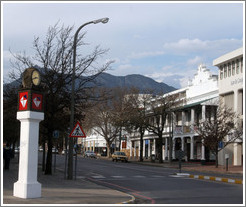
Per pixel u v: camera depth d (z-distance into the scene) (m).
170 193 15.92
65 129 25.53
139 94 60.25
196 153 51.41
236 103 42.00
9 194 13.22
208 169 36.12
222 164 44.31
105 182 21.23
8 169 27.00
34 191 12.46
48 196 13.04
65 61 23.64
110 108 65.12
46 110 23.06
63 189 15.70
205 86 49.66
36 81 12.72
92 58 24.36
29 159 12.49
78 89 24.25
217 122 38.56
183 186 18.97
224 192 16.14
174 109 49.94
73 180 20.84
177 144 57.66
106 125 68.62
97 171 30.52
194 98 52.16
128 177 24.83
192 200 13.41
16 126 33.19
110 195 14.27
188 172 31.66
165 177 25.05
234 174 30.84
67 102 24.03
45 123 24.19
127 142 80.75
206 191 16.58
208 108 44.78
